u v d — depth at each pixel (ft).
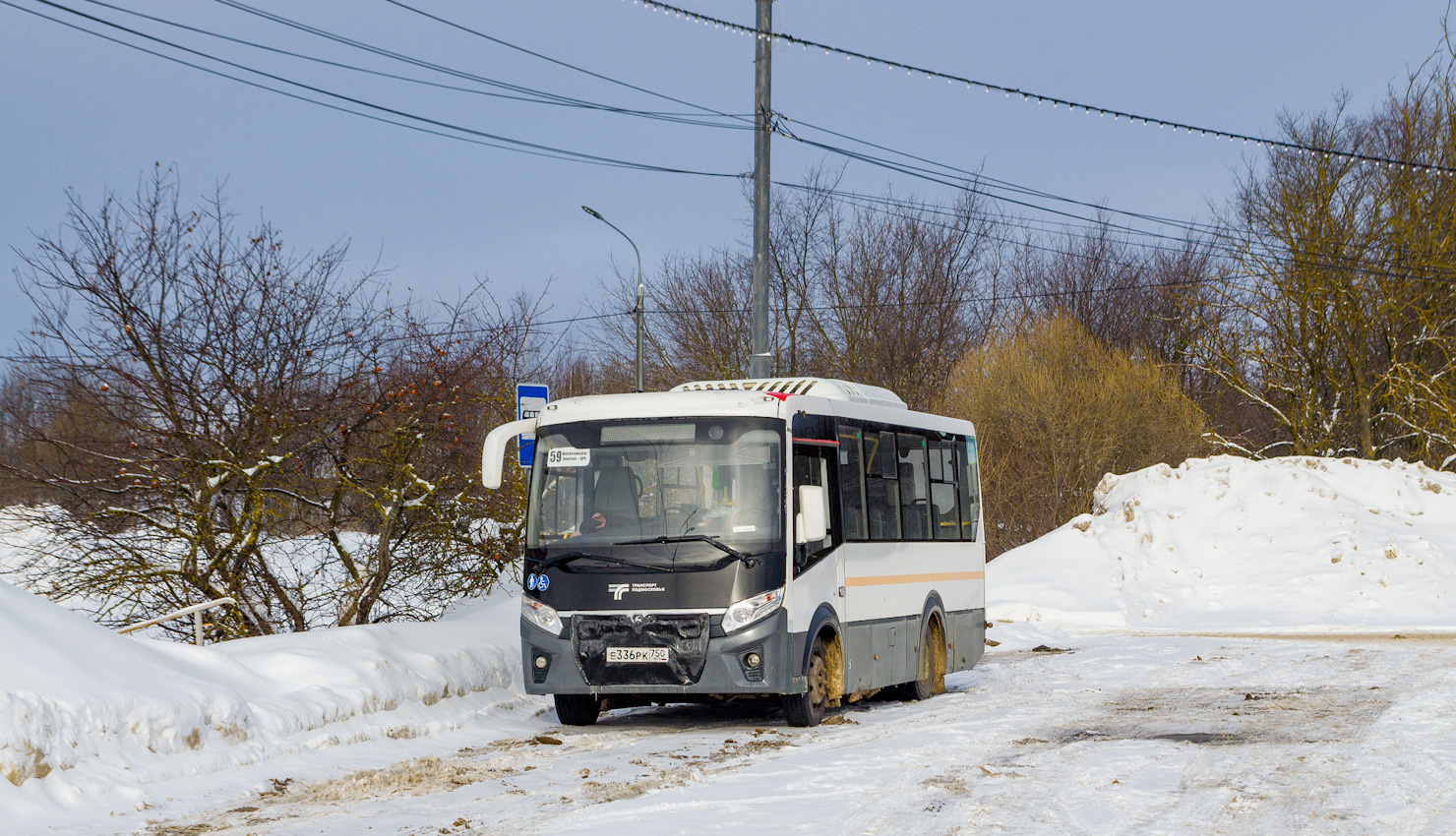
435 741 38.60
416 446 51.08
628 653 39.58
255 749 33.06
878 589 46.55
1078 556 102.17
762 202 67.00
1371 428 144.25
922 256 161.58
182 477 46.19
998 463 133.28
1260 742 36.17
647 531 40.37
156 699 31.22
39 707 28.19
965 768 32.35
